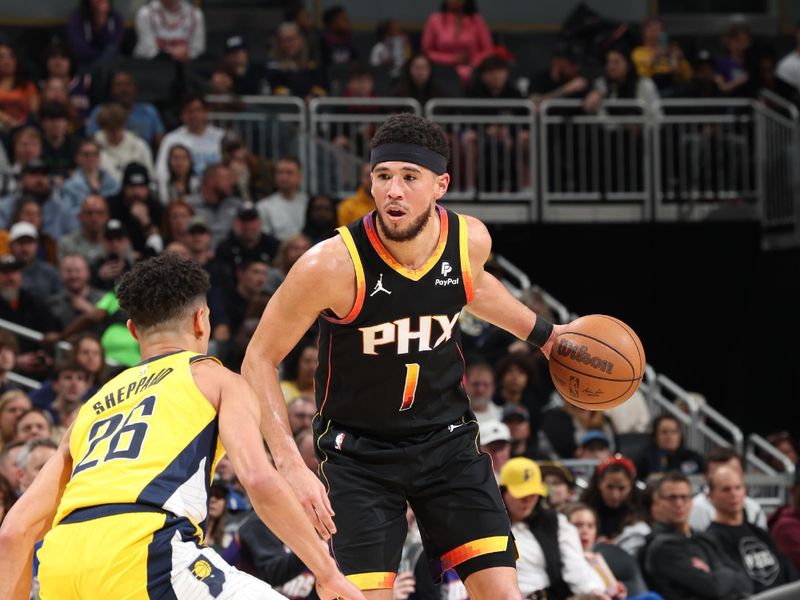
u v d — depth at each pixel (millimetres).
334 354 6281
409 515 10781
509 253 20969
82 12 21250
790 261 20875
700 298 21422
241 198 18328
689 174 21141
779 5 27000
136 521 5246
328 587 5367
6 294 14922
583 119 20578
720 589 11055
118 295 5887
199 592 5219
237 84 20656
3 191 17141
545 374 16188
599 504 11984
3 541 5492
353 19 25891
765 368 21234
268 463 5332
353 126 19906
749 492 15102
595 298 21234
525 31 26219
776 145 21016
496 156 20438
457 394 6500
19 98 19219
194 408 5516
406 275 6156
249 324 14258
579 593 10148
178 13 21781
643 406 15578
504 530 6387
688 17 26812
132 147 18141
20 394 11992
